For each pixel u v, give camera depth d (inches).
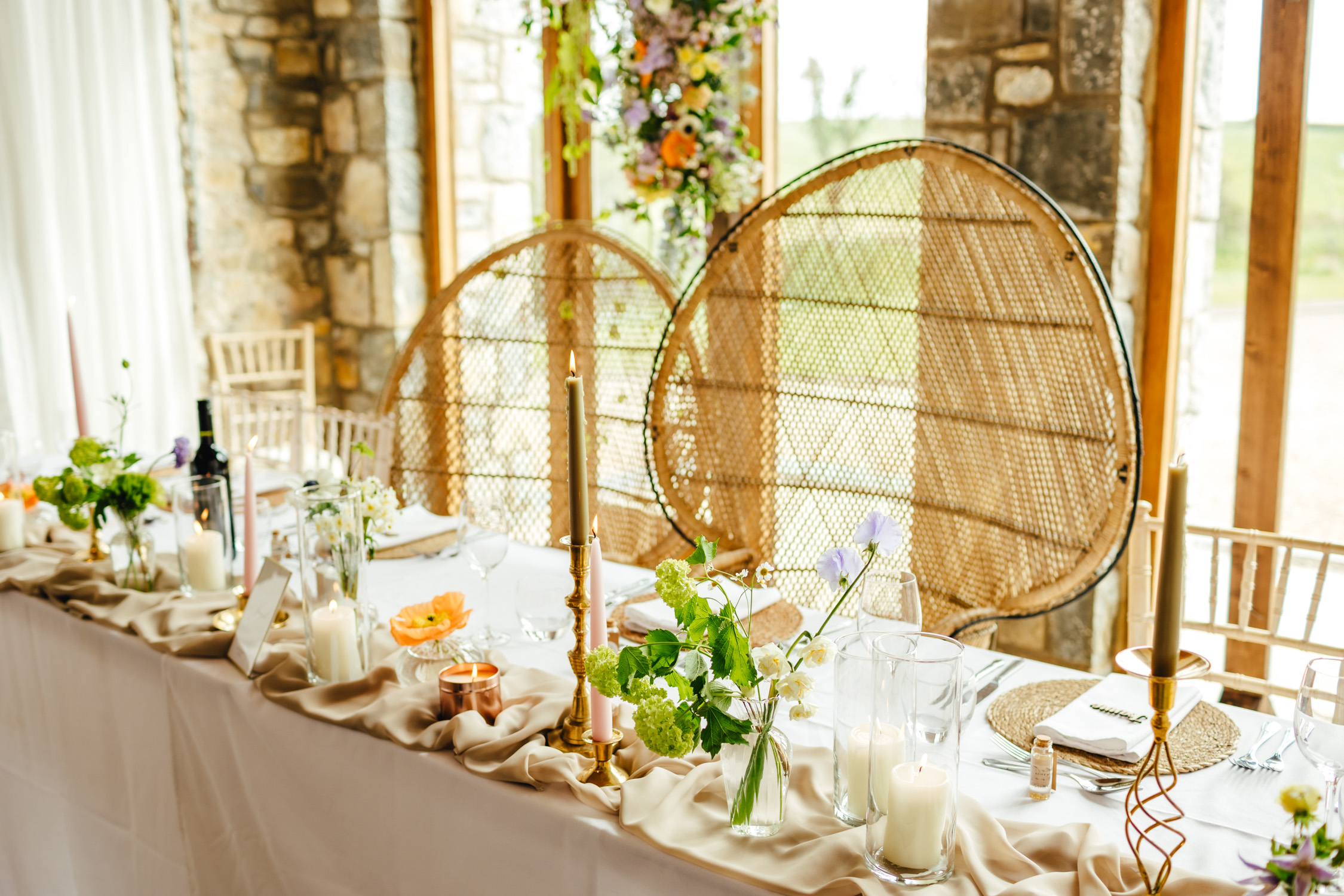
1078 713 46.0
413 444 95.7
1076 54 86.0
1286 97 85.9
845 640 38.5
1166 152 89.9
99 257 148.9
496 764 42.2
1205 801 40.4
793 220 76.9
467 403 95.0
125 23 146.5
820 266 76.2
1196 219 92.4
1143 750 43.6
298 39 162.9
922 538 72.3
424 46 155.9
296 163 165.2
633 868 37.4
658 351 81.0
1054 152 88.5
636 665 36.2
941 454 71.1
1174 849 32.5
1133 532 64.0
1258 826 38.5
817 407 76.9
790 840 37.1
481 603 64.1
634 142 110.0
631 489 89.0
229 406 119.3
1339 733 34.4
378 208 158.2
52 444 147.0
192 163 155.3
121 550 64.2
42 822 66.7
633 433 89.1
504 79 150.6
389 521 56.7
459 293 95.3
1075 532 63.9
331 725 47.5
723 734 35.3
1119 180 86.0
